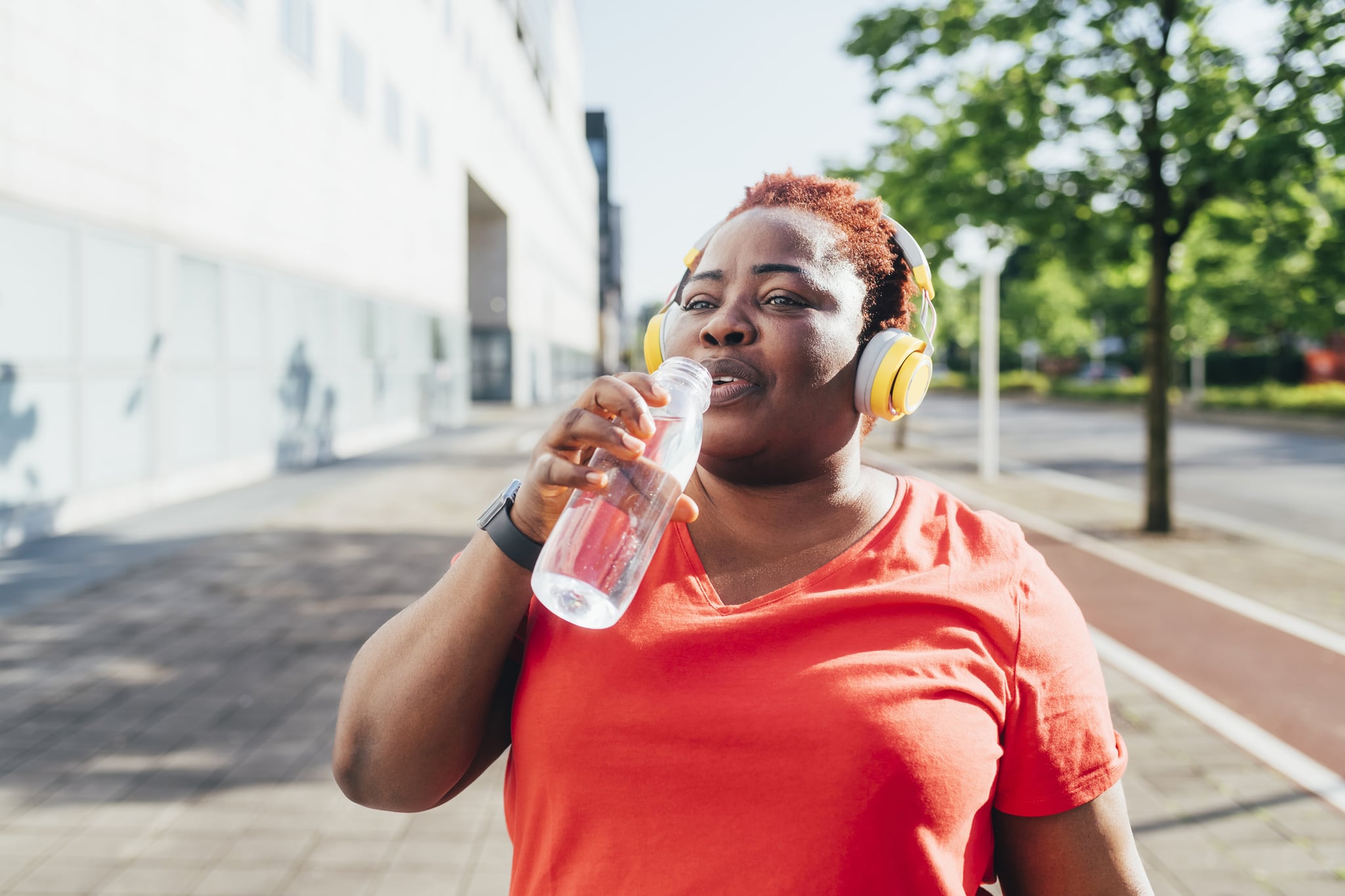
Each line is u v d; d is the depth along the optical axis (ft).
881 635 3.09
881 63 28.30
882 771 2.84
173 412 35.19
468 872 9.49
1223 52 24.86
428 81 75.10
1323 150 22.45
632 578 3.03
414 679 3.15
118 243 31.35
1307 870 9.59
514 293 119.85
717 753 2.91
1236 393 100.48
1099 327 156.15
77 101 28.99
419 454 56.34
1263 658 16.90
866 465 3.94
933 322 3.73
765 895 2.81
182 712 13.71
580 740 3.03
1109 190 27.94
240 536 28.02
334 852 9.85
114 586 21.47
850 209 3.64
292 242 47.24
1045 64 26.43
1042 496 38.29
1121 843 3.19
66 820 10.46
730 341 3.33
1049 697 3.17
